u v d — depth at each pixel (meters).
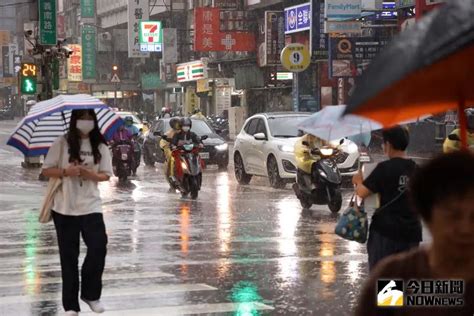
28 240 21.66
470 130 21.73
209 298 14.58
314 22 64.69
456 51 3.79
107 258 18.67
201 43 80.44
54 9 41.03
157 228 23.64
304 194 27.45
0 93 194.00
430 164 4.29
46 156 12.76
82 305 14.02
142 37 105.94
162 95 114.69
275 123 36.25
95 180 12.71
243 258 18.64
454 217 4.22
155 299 14.49
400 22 57.59
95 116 12.80
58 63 41.72
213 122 82.88
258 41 80.62
